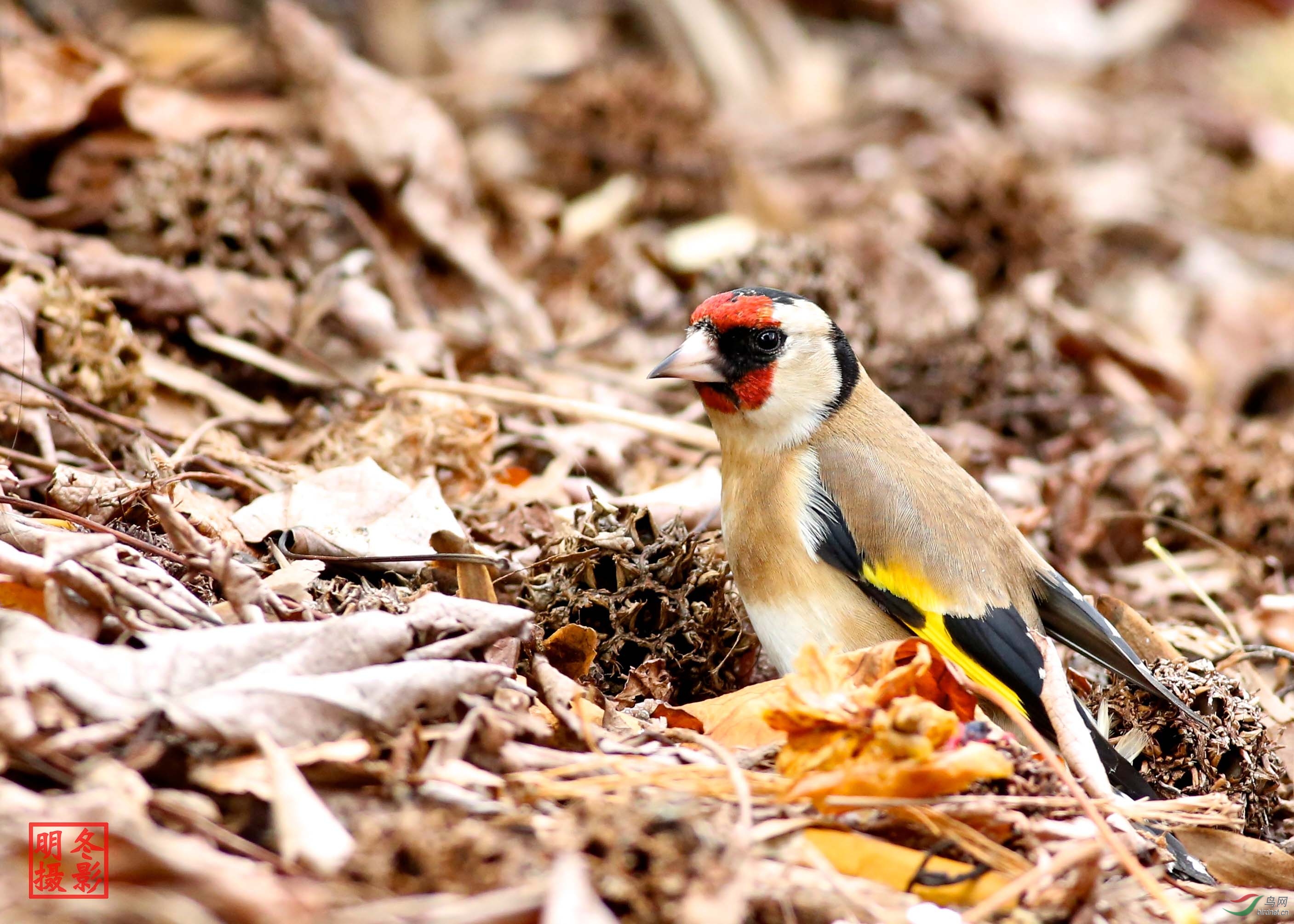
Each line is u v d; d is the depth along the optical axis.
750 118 17.75
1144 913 5.62
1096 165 18.45
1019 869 5.41
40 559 5.66
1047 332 12.99
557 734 5.94
